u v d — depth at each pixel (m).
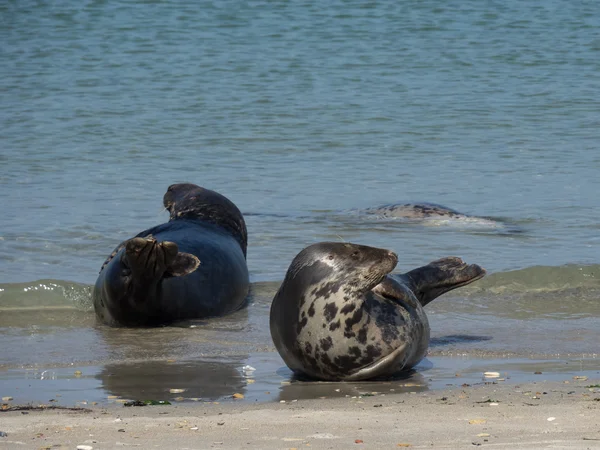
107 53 108.88
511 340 32.16
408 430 19.70
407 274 31.11
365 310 27.05
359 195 58.91
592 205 55.75
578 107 86.75
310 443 18.72
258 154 70.94
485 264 43.97
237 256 39.38
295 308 27.30
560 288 40.12
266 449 18.27
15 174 63.62
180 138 75.88
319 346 26.88
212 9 128.25
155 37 115.56
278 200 57.56
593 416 20.58
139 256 33.66
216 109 86.06
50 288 39.06
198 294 36.62
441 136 76.62
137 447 18.52
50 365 29.09
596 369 27.95
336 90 93.81
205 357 30.36
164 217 52.75
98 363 29.36
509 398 23.25
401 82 97.31
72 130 77.94
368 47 111.81
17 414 22.05
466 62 105.56
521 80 98.12
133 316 35.31
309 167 66.94
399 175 64.44
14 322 35.62
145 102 88.81
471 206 56.09
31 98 90.06
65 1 131.00
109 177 63.00
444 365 28.84
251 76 99.50
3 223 50.75
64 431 19.98
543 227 51.16
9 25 120.25
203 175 64.12
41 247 46.38
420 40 114.69
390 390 25.81
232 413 21.95
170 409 22.77
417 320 28.06
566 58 106.75
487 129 78.88
